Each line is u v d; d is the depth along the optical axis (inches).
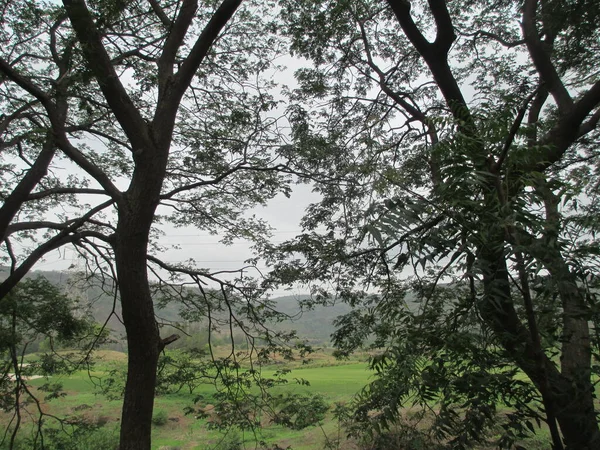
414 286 125.0
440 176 84.0
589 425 77.4
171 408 754.2
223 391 305.0
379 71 310.2
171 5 254.2
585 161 305.6
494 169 80.4
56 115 223.9
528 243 72.4
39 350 442.3
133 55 294.0
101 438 569.6
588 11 196.9
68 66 250.7
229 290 317.4
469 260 73.7
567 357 103.1
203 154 343.3
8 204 275.6
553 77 228.5
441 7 212.4
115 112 200.5
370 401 78.4
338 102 330.6
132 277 197.8
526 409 74.8
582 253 74.0
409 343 78.0
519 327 84.8
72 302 387.9
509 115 88.4
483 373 70.3
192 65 218.7
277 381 309.6
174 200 392.8
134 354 201.8
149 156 204.5
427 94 324.8
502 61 307.1
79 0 187.3
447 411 72.5
